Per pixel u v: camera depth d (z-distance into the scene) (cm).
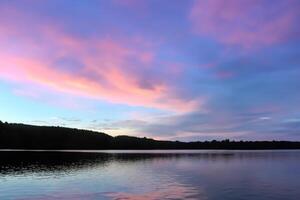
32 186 4531
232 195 3897
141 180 5256
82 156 13950
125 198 3659
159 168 7838
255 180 5381
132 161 10756
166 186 4559
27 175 5906
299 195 3919
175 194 3916
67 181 5081
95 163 9488
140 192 4031
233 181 5219
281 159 12619
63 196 3778
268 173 6619
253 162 10481
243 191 4184
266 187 4544
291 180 5394
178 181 5153
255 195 3903
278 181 5253
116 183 4869
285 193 4050
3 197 3731
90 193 3959
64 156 13525
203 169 7600
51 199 3622
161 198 3669
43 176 5775
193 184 4809
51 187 4447
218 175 6166
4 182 4947
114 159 11925
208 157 14512
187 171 7019
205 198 3691
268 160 11800
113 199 3606
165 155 16975
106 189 4266
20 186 4528
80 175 5997
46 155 14000
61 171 6769
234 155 17350
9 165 8125
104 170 7144
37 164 8650
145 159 12281
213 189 4325
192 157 14425
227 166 8675
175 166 8588
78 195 3831
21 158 11131
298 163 9938
